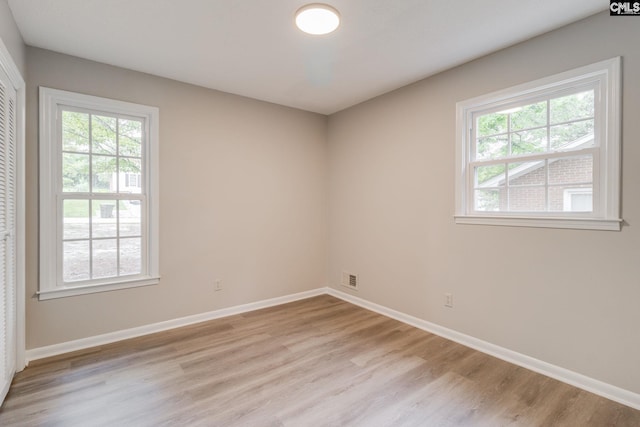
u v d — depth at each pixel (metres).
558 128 2.31
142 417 1.84
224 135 3.44
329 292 4.31
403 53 2.59
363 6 1.97
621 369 2.00
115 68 2.81
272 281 3.84
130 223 2.95
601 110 2.09
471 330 2.76
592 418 1.85
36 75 2.48
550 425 1.79
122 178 2.90
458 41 2.40
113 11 2.03
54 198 2.59
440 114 2.97
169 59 2.70
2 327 1.92
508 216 2.52
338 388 2.13
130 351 2.64
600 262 2.07
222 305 3.46
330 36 2.34
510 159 2.55
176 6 1.98
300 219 4.07
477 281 2.71
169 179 3.11
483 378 2.26
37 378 2.22
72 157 2.68
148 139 3.01
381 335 3.00
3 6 1.84
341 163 4.10
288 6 1.98
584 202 2.19
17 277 2.28
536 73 2.34
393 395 2.06
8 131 2.00
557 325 2.26
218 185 3.41
